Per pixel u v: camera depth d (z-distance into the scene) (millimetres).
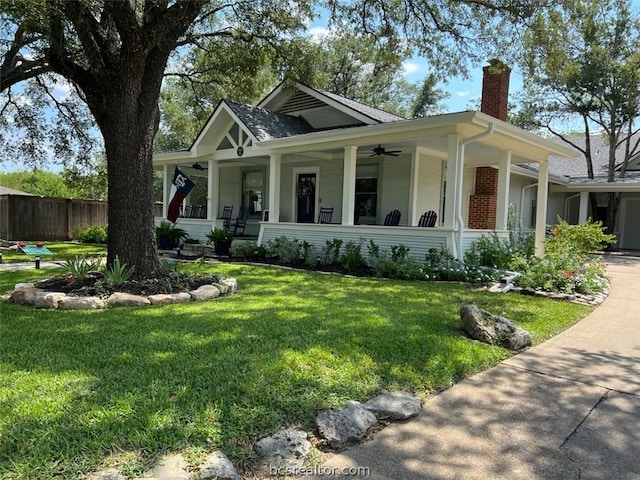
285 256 10344
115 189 6438
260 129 12000
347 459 2391
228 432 2426
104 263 8516
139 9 7094
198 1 6230
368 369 3449
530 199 18469
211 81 13781
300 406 2799
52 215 16797
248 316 4824
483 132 8438
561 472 2346
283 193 14617
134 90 6293
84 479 1959
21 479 1930
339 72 25797
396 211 11711
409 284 7551
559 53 9586
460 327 4742
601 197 20109
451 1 9250
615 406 3143
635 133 20266
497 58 10156
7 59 9445
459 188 8703
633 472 2363
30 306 5312
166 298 5645
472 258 8547
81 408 2539
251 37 11352
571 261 8188
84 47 6258
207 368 3230
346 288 6996
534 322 5312
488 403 3141
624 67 17172
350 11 10320
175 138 30484
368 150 11727
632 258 14820
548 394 3322
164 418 2467
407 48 10695
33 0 5273
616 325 5445
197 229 13797
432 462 2396
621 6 16734
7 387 2818
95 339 3893
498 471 2334
